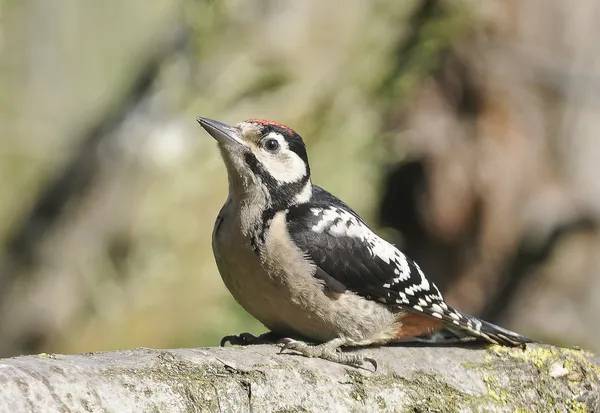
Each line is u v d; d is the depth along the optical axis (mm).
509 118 13102
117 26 18453
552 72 13125
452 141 13109
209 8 13273
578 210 13109
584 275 13180
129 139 13453
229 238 7051
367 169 13336
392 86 13227
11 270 13750
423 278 7426
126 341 13312
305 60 13336
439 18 13148
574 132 13125
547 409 6711
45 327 13523
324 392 6082
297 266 6910
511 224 13109
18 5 18344
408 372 6520
